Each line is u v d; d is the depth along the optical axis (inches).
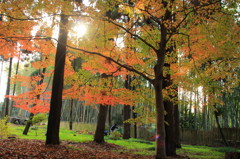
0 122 399.2
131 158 281.6
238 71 429.7
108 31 302.4
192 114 907.4
